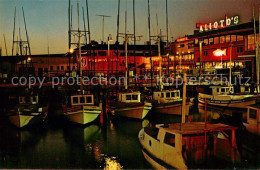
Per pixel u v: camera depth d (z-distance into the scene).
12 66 56.03
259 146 16.42
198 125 15.07
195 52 66.19
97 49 66.25
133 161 17.67
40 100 38.28
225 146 14.33
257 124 18.91
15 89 37.94
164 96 32.56
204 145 13.73
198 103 39.59
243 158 14.89
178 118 30.28
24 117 25.58
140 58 70.31
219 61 58.03
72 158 18.38
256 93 32.62
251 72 44.84
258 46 37.62
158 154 14.97
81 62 30.44
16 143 21.97
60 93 40.78
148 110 28.61
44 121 28.92
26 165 17.02
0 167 16.88
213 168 13.77
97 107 26.11
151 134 16.14
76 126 26.62
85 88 39.09
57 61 67.75
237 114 21.23
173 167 13.73
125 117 29.08
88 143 21.72
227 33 55.56
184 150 13.82
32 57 67.75
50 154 19.23
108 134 24.30
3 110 33.44
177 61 69.62
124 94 29.67
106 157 18.55
